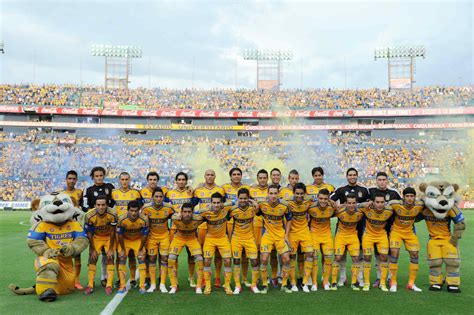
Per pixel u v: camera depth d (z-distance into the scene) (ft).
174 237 24.11
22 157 122.52
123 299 21.74
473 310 19.65
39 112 134.62
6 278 27.09
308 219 25.76
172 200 26.86
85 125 135.74
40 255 22.71
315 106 148.77
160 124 142.31
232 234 24.41
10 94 140.46
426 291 23.41
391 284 23.89
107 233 24.41
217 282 24.84
